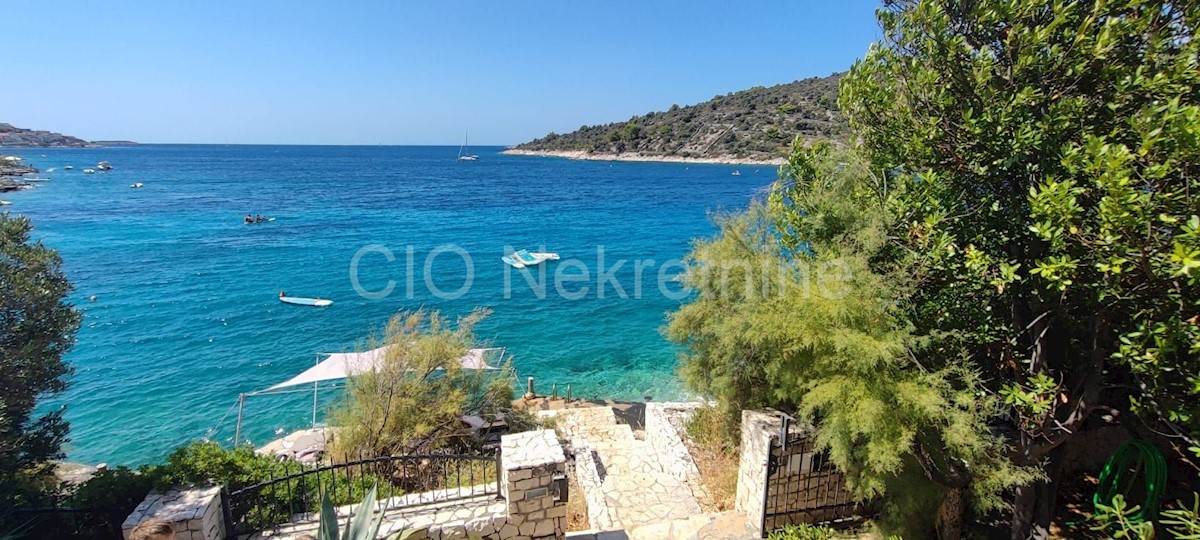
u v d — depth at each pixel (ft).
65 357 78.64
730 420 37.27
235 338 87.10
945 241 24.68
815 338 25.27
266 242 157.48
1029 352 28.45
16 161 405.80
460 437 45.80
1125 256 18.40
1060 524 28.55
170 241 155.63
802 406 26.22
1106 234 18.43
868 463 24.64
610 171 471.62
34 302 29.09
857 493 26.58
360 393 43.68
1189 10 20.49
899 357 25.08
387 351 44.01
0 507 24.11
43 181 325.01
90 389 70.08
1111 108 21.57
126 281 114.93
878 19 29.22
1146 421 25.17
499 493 26.30
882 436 23.18
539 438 26.89
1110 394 28.68
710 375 37.96
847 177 30.60
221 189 300.81
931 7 25.16
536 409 60.85
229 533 23.63
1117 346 22.82
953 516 27.04
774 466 28.04
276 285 115.14
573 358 85.51
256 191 295.28
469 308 104.17
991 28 24.58
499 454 26.68
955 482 24.91
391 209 231.91
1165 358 19.98
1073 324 25.31
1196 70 19.92
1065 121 21.88
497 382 49.21
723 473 36.68
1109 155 17.93
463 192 306.96
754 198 38.42
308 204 244.01
